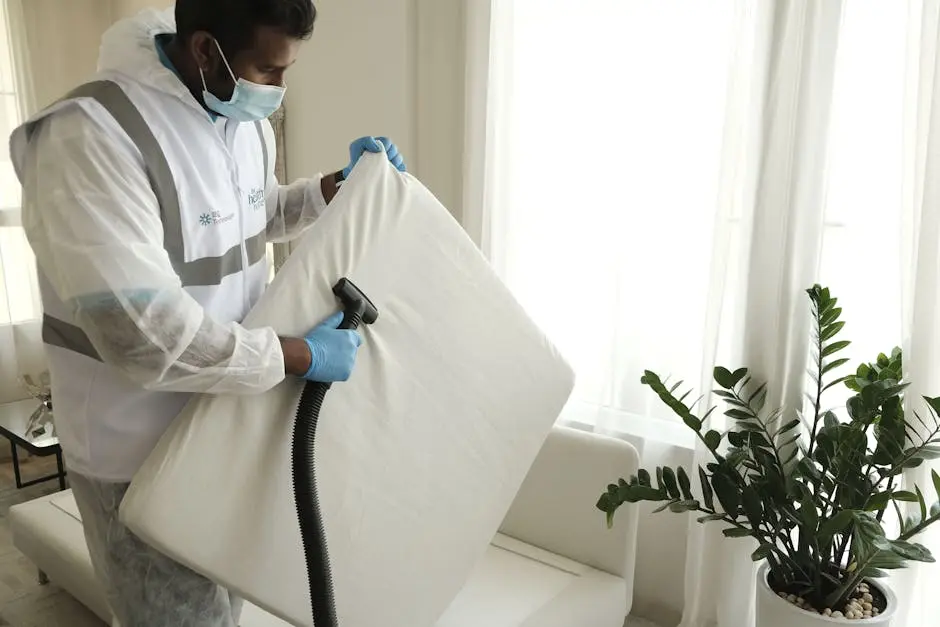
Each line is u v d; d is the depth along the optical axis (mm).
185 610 1287
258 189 1414
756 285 1856
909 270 1671
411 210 1361
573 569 1964
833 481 1622
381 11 2588
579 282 2252
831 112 1744
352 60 2719
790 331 1847
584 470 1984
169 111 1164
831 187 1833
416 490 1309
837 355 1893
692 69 1979
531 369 1491
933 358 1648
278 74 1206
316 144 2924
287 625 1748
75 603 2320
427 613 1334
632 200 2107
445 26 2443
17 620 2230
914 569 1698
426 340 1345
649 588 2279
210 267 1250
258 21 1092
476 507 1406
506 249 2346
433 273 1371
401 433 1292
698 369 2098
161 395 1218
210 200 1224
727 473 1718
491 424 1426
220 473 1103
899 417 1577
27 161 1105
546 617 1732
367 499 1242
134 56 1149
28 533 2170
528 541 2100
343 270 1251
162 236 1124
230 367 1043
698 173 2014
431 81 2516
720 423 1977
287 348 1099
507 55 2242
